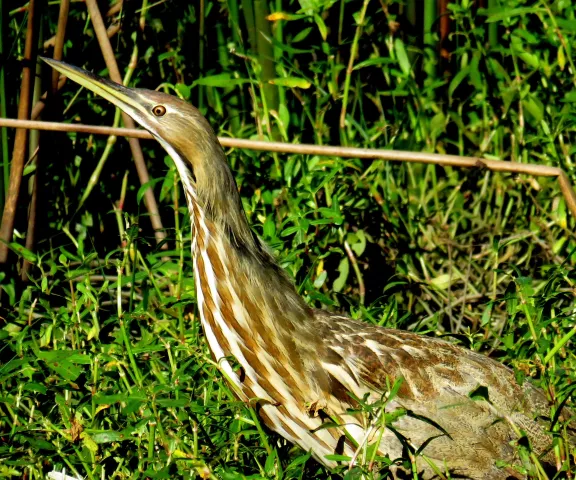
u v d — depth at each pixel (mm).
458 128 11516
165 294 9773
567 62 11023
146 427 7305
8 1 9422
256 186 10078
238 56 11102
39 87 10242
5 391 7809
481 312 10211
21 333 7867
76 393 8117
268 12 10562
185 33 11055
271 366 7484
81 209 10820
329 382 7477
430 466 7480
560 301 9086
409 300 10086
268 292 7504
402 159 9180
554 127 10562
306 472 7852
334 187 9977
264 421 7621
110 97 7801
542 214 10586
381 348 7715
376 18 11273
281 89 10695
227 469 6930
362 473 6473
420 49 11469
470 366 7844
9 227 9617
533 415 7617
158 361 7980
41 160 9836
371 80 11539
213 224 7477
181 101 7590
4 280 9547
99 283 10609
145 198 10172
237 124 11070
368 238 10195
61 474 7297
